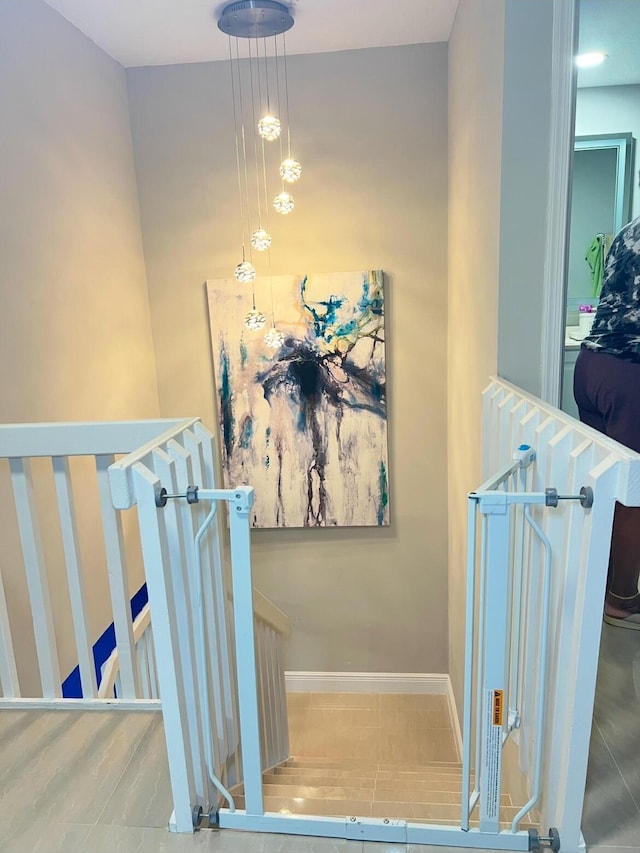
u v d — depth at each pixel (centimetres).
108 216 275
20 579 202
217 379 322
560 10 166
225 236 309
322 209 303
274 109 294
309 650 354
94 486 249
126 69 294
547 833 125
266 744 257
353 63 286
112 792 142
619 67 273
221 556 161
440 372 314
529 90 172
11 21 202
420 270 304
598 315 199
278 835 127
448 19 256
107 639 263
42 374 220
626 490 94
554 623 124
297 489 331
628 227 187
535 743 125
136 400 303
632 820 127
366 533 337
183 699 128
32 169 214
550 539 121
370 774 235
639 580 204
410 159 293
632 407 186
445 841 122
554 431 124
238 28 243
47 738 162
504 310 186
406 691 352
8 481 196
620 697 170
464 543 261
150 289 318
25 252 209
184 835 129
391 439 325
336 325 310
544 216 179
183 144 301
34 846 128
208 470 155
